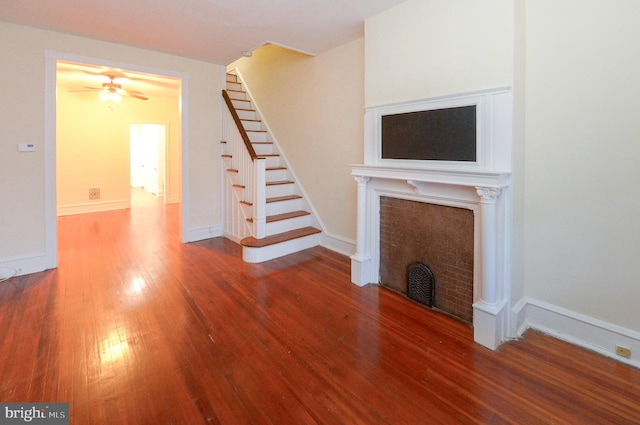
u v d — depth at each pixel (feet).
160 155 27.84
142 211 22.63
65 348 6.94
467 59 7.52
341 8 9.24
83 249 13.94
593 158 6.66
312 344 7.23
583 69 6.63
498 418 5.21
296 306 9.00
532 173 7.50
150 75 13.73
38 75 10.91
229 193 15.61
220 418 5.18
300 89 15.01
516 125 7.06
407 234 9.43
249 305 9.04
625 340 6.53
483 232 7.11
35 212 11.15
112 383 5.92
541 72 7.17
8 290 9.74
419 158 8.49
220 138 15.79
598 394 5.70
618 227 6.50
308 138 14.79
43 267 11.37
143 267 11.85
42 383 5.88
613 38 6.26
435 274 8.79
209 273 11.36
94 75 15.90
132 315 8.40
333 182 13.71
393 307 8.95
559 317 7.40
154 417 5.18
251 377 6.15
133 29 10.93
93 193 22.17
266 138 17.72
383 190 9.84
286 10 9.48
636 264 6.35
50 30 10.96
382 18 9.40
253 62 18.65
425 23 8.32
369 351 6.98
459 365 6.52
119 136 22.82
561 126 7.00
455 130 7.66
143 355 6.76
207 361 6.60
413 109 8.52
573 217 7.04
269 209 14.32
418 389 5.85
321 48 12.98
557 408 5.40
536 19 7.15
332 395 5.70
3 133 10.46
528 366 6.47
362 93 11.95
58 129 20.58
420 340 7.39
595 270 6.84
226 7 9.26
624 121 6.25
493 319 6.96
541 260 7.59
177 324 8.00
